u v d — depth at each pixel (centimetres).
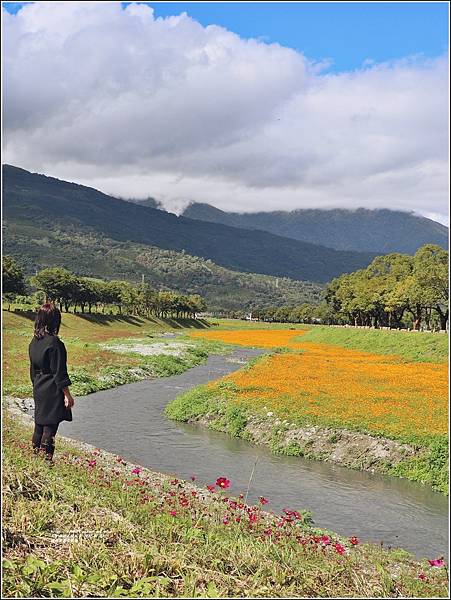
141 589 530
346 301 8800
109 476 1133
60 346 901
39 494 763
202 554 650
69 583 513
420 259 6700
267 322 15188
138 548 616
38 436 929
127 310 11231
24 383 3044
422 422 2036
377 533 1259
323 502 1470
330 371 3538
